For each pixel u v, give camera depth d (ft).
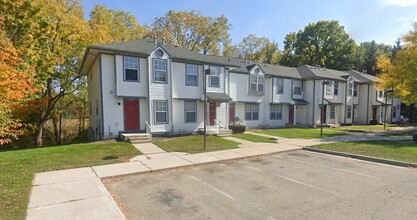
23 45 40.98
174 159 30.17
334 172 25.07
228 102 62.75
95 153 32.76
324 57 137.80
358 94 101.45
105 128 47.57
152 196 18.24
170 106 53.31
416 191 19.03
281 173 24.72
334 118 90.43
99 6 81.41
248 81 72.79
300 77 84.89
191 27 119.96
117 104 48.65
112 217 14.25
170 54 53.11
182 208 15.98
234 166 27.91
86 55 49.93
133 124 50.19
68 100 81.76
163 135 51.88
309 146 40.19
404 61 58.90
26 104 51.26
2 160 27.91
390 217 14.38
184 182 21.75
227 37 127.54
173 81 54.24
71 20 61.77
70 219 13.88
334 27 138.51
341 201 17.02
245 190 19.53
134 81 49.67
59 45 62.08
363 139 49.34
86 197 17.34
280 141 46.52
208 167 27.45
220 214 15.05
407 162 27.86
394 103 114.01
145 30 110.83
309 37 145.59
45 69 52.16
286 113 82.43
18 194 17.44
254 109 74.74
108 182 21.74
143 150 35.96
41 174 22.99
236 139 48.67
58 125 91.71
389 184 20.88
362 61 140.56
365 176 23.50
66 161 27.99
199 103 58.34
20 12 41.06
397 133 62.59
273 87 77.51
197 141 44.24
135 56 49.44
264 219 14.30
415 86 58.23
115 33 82.94
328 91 87.15
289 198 17.70
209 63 58.29
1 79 29.53
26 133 60.90
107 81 47.83
